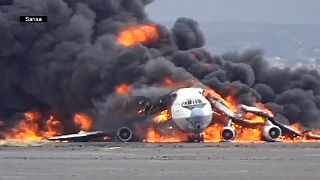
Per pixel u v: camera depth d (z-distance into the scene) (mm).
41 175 141375
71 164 164000
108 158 179625
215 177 137750
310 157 181250
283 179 134125
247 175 140875
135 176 139625
